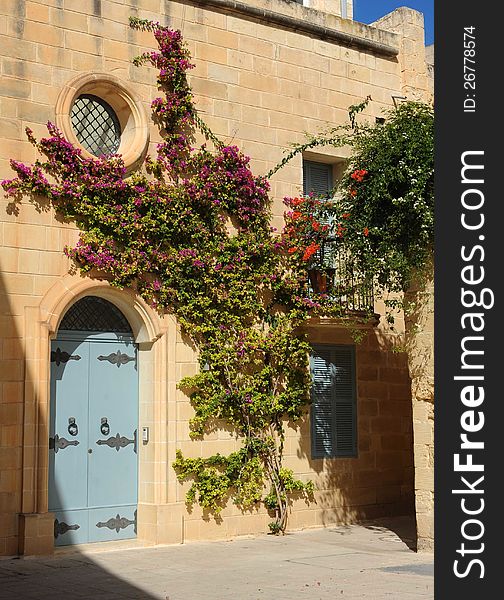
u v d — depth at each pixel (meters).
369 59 15.70
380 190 11.95
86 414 12.25
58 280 11.71
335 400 14.76
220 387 12.98
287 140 14.43
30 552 11.00
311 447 14.27
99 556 11.32
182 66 13.12
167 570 10.39
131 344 12.78
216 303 13.15
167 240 12.76
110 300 12.52
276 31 14.50
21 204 11.51
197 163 13.22
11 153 11.50
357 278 13.36
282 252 13.97
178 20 13.36
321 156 14.94
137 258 12.31
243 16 14.11
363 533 13.61
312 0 16.30
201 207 13.12
